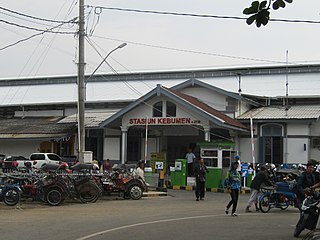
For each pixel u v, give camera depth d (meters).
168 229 14.30
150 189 28.02
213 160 29.19
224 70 45.03
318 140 33.75
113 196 24.98
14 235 13.30
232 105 35.47
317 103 37.38
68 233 13.63
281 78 42.09
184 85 36.97
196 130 36.38
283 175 22.30
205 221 16.09
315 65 41.97
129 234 13.42
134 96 44.38
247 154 34.81
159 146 37.41
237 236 13.20
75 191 22.08
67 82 49.12
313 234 12.76
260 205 18.88
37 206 20.75
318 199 13.12
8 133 41.03
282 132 34.19
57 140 39.50
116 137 38.75
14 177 21.59
